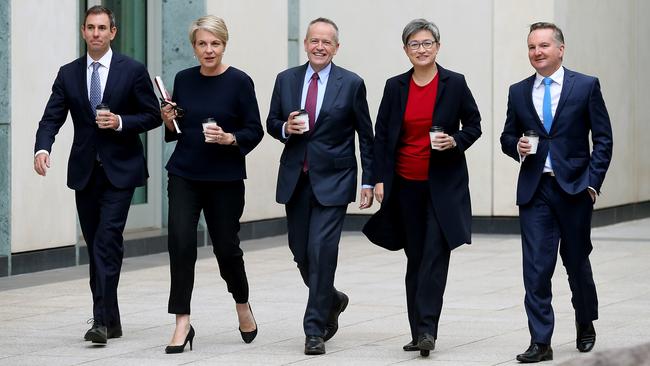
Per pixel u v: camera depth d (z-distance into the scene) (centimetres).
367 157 1552
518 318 1817
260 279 2283
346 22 3256
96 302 1573
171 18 2825
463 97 1499
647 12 3781
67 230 2428
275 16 3059
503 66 3125
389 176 1505
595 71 3338
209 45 1530
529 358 1448
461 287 2173
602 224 3388
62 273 2339
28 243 2330
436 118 1488
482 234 3155
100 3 2717
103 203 1587
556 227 1482
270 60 3045
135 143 1605
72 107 1597
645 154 3741
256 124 1546
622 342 1600
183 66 2823
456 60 3161
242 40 2934
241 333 1595
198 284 2200
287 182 1547
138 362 1458
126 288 2145
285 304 1962
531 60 1485
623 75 3547
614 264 2522
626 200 3566
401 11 3219
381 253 2753
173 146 2850
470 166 3166
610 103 3438
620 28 3531
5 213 2273
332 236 1534
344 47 3269
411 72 1509
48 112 1609
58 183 2402
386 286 2189
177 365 1439
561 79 1482
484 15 3134
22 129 2308
